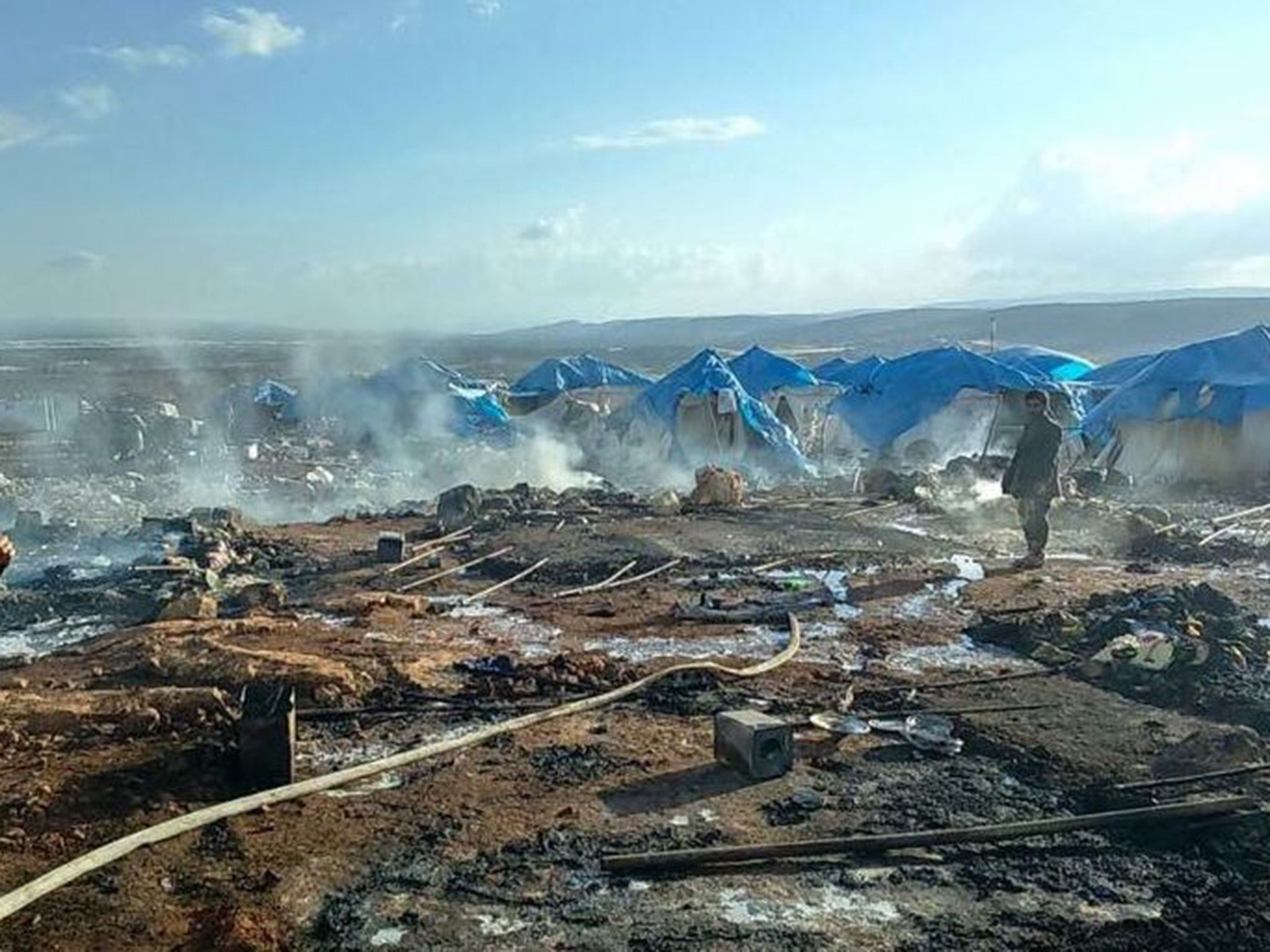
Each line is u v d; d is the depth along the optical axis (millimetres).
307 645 10578
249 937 5105
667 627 11398
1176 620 10336
